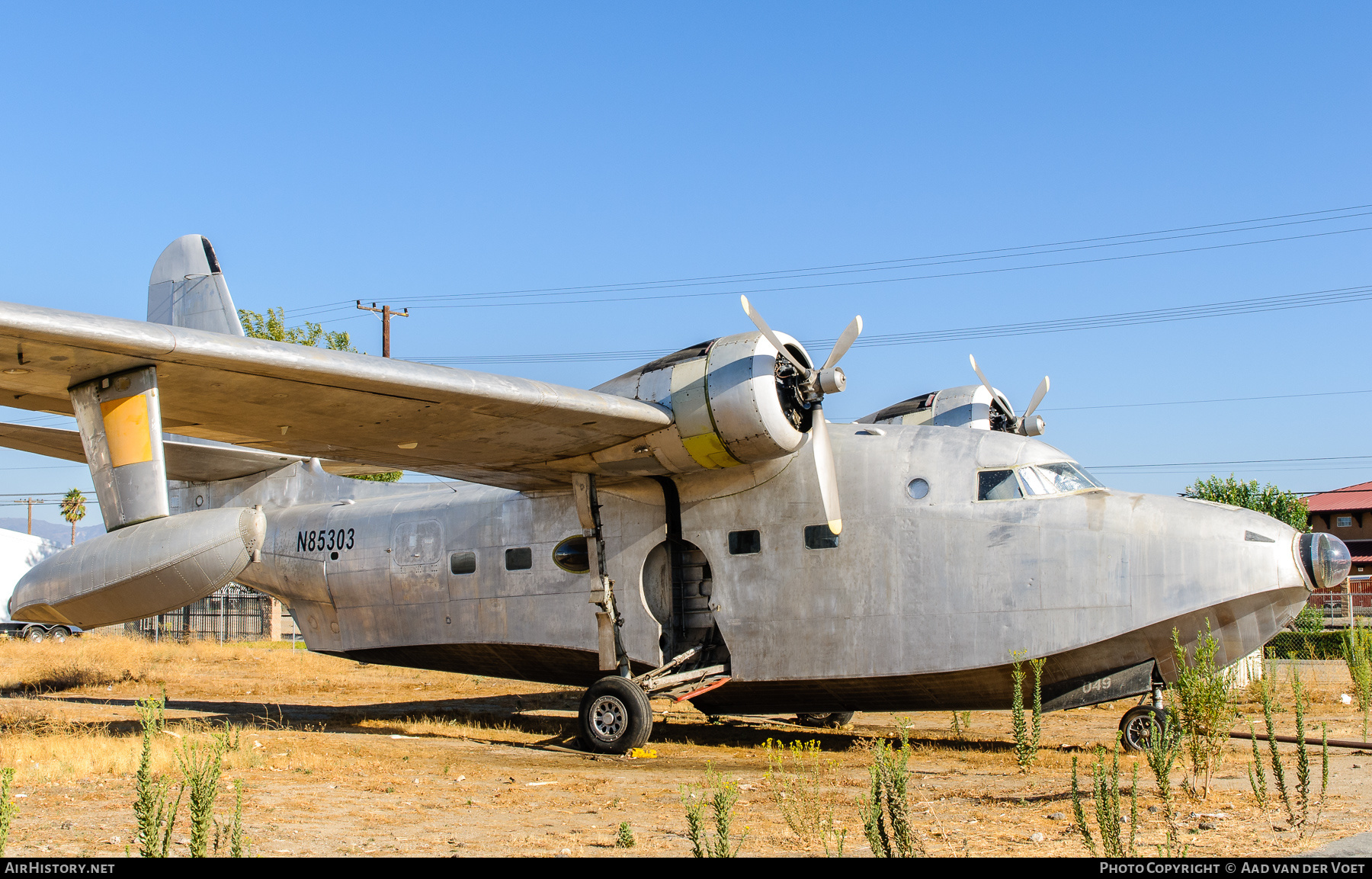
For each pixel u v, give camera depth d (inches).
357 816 272.4
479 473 477.1
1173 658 388.5
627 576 463.8
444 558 521.0
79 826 248.2
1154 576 383.9
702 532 454.3
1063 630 391.2
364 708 633.6
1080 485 412.8
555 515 495.5
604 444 434.6
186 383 349.1
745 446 414.3
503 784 338.6
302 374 340.2
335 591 554.3
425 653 536.1
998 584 402.6
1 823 190.5
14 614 379.2
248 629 1312.7
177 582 339.0
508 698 706.2
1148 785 311.0
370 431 414.0
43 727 478.9
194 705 637.3
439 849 231.6
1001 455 418.3
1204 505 396.5
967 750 441.4
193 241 639.1
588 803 298.5
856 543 426.0
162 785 225.8
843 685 427.5
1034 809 277.0
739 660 442.0
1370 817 250.4
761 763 403.2
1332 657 828.0
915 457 428.5
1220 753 290.2
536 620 491.2
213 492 618.8
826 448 424.5
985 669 400.8
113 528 345.4
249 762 358.6
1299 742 238.5
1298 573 375.2
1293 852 211.3
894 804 206.7
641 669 470.3
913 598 414.3
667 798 307.1
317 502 587.5
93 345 306.8
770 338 410.9
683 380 419.5
